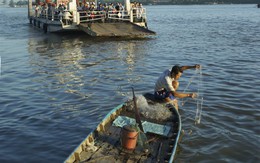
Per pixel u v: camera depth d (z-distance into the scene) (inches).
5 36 1336.1
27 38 1261.1
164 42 1122.0
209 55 860.6
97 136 318.7
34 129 388.8
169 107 400.5
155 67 714.8
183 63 757.9
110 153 289.0
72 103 475.2
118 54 874.8
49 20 1328.7
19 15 3540.8
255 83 574.6
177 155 322.3
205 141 352.2
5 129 388.5
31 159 321.1
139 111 380.2
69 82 587.2
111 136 320.2
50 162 315.9
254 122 402.9
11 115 433.7
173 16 3129.9
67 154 330.0
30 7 1964.8
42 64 746.8
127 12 1285.7
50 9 1363.2
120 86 558.6
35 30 1599.4
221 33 1421.0
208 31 1521.9
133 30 1174.3
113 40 1174.3
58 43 1107.3
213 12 3998.5
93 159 276.8
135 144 293.7
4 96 512.4
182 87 555.5
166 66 725.3
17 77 629.6
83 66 720.3
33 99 496.1
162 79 402.0
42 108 457.4
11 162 315.9
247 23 2014.0
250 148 338.0
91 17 1242.0
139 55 861.2
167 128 336.5
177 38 1242.6
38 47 1017.5
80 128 389.7
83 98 496.1
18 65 738.2
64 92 527.5
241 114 428.8
